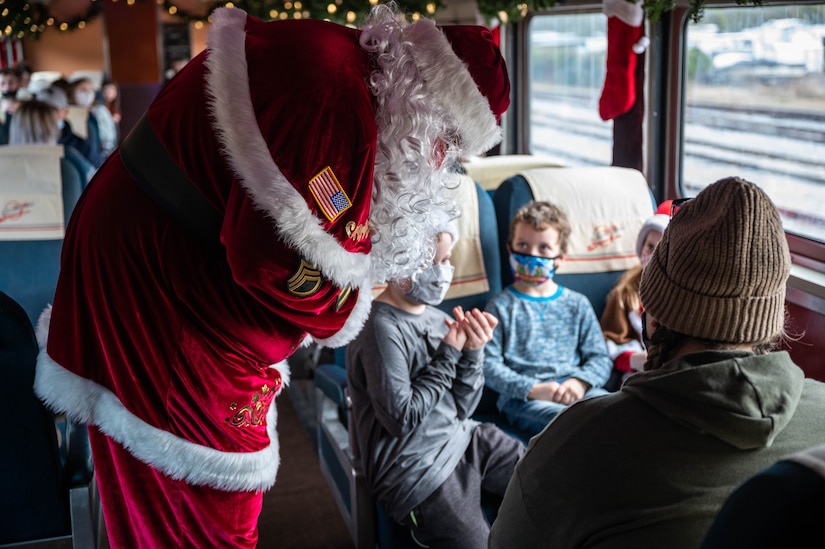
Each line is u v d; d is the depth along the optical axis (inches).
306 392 143.8
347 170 51.4
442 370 78.8
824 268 88.4
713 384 37.7
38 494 65.5
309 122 49.8
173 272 53.7
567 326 95.7
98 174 57.5
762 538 26.6
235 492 60.1
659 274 40.7
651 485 37.6
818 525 25.8
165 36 468.4
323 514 103.8
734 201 37.8
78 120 250.7
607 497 38.3
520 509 42.8
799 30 93.0
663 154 122.0
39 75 377.7
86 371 55.9
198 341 55.0
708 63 111.2
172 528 59.1
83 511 67.7
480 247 98.7
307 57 50.9
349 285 56.5
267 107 49.8
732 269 37.5
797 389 38.4
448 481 77.4
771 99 99.0
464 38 57.4
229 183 51.6
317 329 58.0
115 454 57.6
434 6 166.9
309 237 50.1
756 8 100.0
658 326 42.1
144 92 470.9
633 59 118.8
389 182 56.2
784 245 38.3
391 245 58.6
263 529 100.3
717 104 110.2
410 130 54.2
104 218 53.9
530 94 176.6
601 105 124.3
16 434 62.1
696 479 37.3
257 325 56.2
